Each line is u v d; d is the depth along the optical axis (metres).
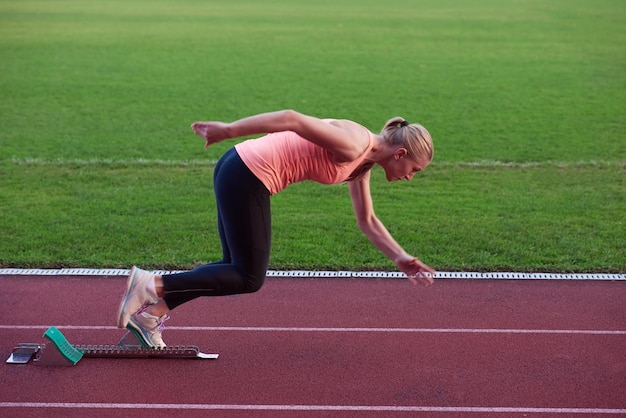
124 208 8.12
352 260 6.73
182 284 4.46
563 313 5.65
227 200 4.29
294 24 23.73
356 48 19.58
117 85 15.07
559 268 6.57
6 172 9.41
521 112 13.24
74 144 10.89
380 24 23.86
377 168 9.80
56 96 14.05
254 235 4.33
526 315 5.61
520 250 7.01
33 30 21.56
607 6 28.30
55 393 4.40
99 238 7.21
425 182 9.31
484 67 17.27
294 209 8.22
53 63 17.06
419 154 4.22
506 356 4.95
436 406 4.34
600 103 13.94
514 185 9.20
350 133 4.05
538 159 10.42
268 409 4.28
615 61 17.94
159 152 10.60
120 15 25.17
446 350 5.03
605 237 7.40
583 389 4.55
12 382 4.51
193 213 8.03
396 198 8.66
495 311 5.68
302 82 15.59
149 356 4.82
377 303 5.80
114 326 5.36
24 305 5.68
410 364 4.82
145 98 14.05
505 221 7.86
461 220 7.89
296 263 6.64
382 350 5.02
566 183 9.30
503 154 10.66
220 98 14.16
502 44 20.27
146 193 8.69
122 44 19.62
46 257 6.66
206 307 5.67
